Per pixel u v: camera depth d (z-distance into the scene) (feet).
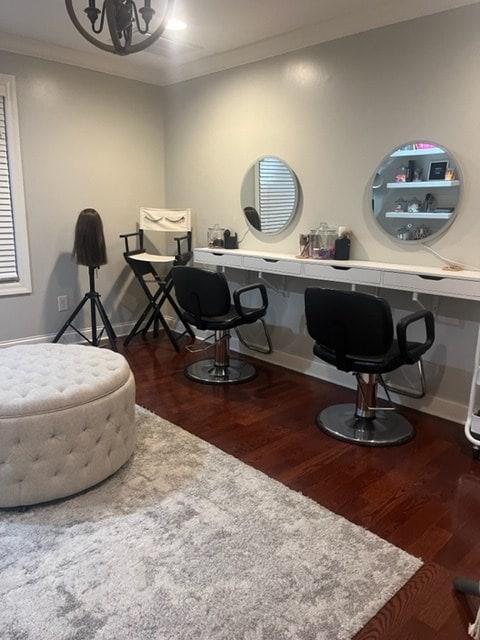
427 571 5.34
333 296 7.64
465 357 8.89
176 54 12.06
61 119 12.27
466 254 8.63
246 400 9.96
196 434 8.43
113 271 14.07
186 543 5.64
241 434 8.48
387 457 7.80
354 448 8.06
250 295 12.63
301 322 11.51
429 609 4.84
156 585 5.00
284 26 10.07
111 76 13.04
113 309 14.30
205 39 10.87
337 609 4.79
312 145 10.66
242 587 5.01
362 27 9.35
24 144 11.72
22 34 10.87
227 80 12.23
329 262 9.84
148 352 12.98
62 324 13.19
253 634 4.47
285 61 10.84
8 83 11.20
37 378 6.66
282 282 11.73
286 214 11.44
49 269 12.69
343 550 5.61
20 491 6.05
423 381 8.91
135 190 14.19
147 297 14.66
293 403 9.84
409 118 9.02
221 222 13.20
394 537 5.88
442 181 8.74
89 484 6.49
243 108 11.97
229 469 7.27
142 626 4.51
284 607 4.78
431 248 9.07
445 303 8.98
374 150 9.61
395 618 4.73
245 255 11.48
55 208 12.55
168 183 14.78
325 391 10.50
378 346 7.60
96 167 13.19
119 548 5.53
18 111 11.48
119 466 6.97
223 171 12.84
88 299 13.07
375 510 6.41
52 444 6.09
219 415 9.23
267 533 5.85
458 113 8.39
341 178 10.25
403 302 9.60
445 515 6.34
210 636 4.44
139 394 10.16
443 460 7.74
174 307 13.75
